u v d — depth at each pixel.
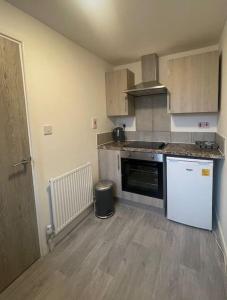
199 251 1.79
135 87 2.68
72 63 2.20
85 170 2.42
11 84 1.47
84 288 1.45
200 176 2.04
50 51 1.87
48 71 1.85
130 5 1.54
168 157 2.21
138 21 1.80
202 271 1.56
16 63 1.51
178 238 2.00
